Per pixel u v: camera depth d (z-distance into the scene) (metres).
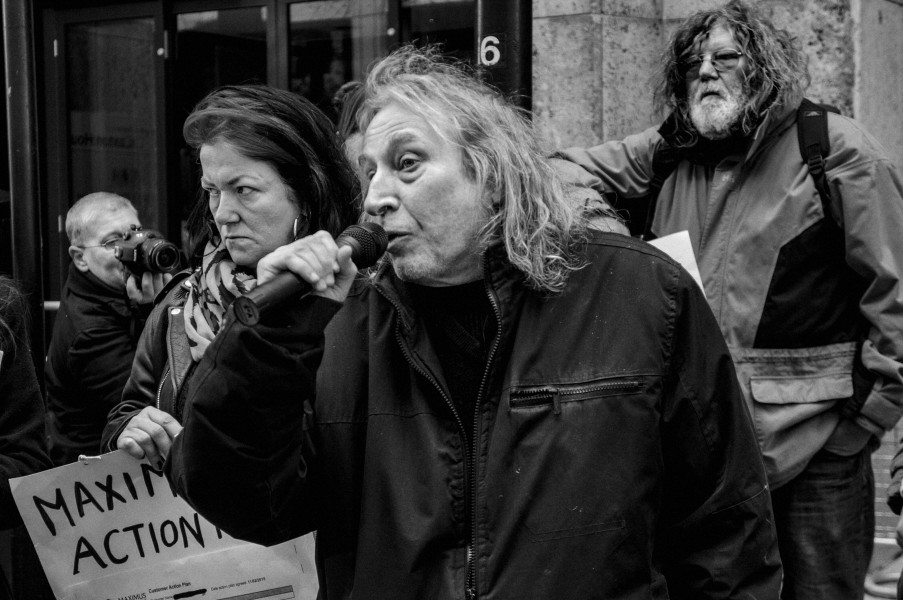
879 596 4.37
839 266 3.40
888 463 4.71
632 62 4.80
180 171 6.18
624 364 1.89
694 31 3.50
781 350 3.40
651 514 1.89
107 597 2.53
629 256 1.97
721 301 3.47
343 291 1.79
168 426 2.45
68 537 2.54
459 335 1.97
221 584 2.52
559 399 1.88
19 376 2.74
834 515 3.44
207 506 1.84
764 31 3.42
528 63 3.00
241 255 2.45
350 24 5.60
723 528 1.99
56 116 6.47
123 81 6.27
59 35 6.42
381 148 1.90
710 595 1.99
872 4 4.62
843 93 4.54
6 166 6.50
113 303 3.73
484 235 1.92
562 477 1.85
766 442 3.39
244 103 2.43
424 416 1.92
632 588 1.86
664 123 3.61
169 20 6.09
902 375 3.31
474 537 1.86
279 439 1.79
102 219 3.75
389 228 1.90
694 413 1.95
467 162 1.92
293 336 1.73
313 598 2.51
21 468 2.67
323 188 2.47
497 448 1.87
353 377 1.99
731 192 3.49
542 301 1.94
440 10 5.37
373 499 1.91
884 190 3.32
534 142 2.03
